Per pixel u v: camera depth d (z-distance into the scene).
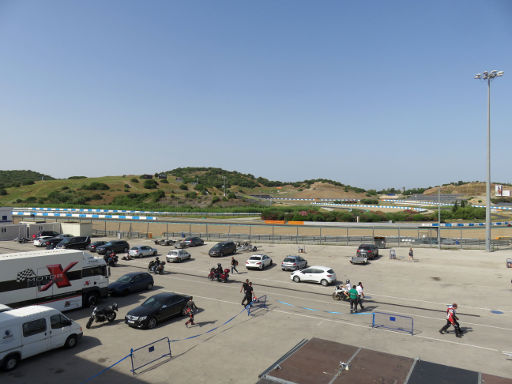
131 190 142.12
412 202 151.00
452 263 33.47
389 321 17.22
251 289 19.45
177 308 17.88
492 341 14.78
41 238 42.62
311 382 10.27
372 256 36.28
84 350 13.68
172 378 11.43
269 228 67.19
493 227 65.12
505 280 26.69
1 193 135.62
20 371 11.85
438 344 14.38
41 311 13.03
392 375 10.79
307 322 17.14
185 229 66.44
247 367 12.21
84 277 19.14
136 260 35.56
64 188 137.88
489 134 38.72
